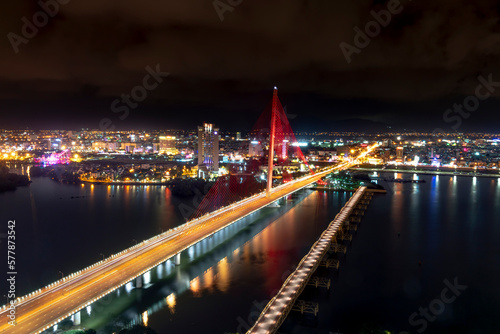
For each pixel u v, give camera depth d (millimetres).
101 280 120438
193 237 165250
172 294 137750
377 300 137000
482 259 179250
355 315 126500
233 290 141625
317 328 118188
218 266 164750
